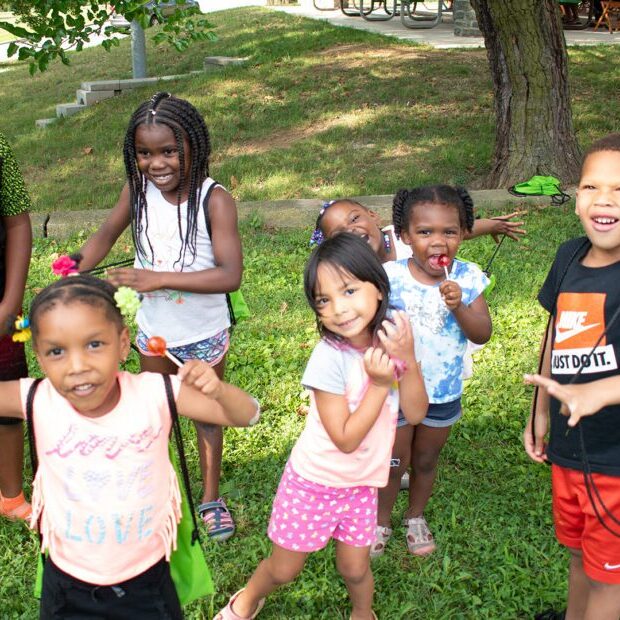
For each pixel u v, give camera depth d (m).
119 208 3.73
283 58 13.87
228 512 3.83
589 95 11.52
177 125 3.35
